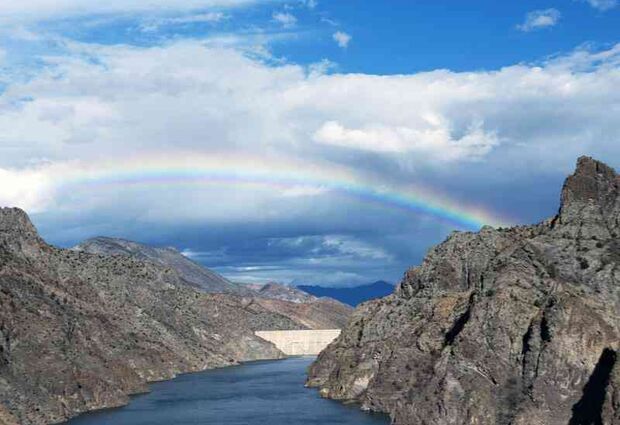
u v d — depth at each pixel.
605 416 176.62
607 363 196.75
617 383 177.25
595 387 195.75
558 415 196.88
